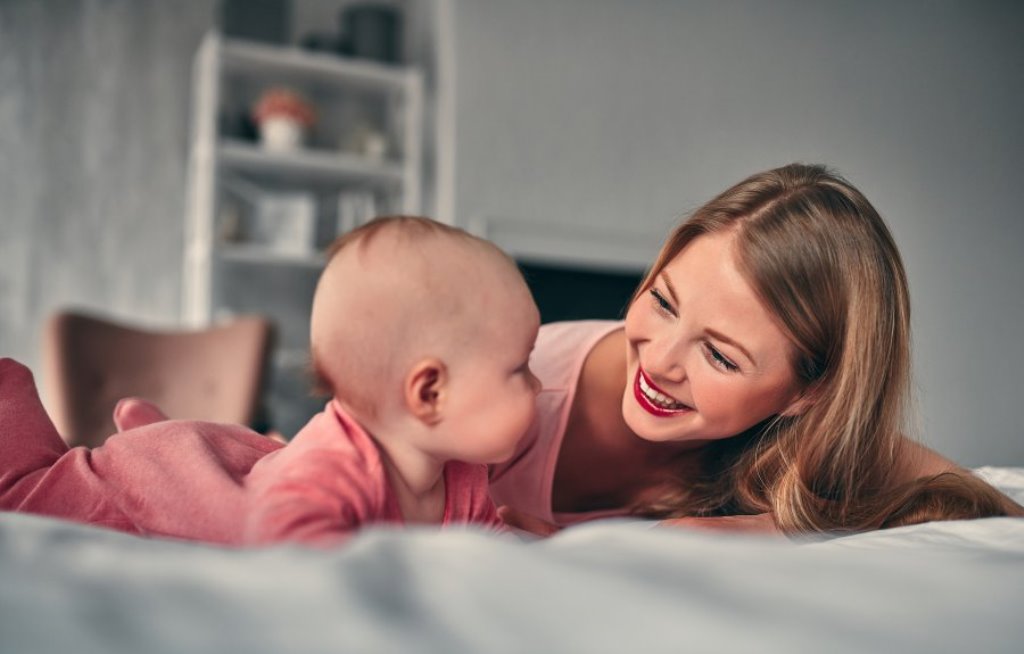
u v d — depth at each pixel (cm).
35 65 334
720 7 403
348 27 366
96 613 28
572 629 27
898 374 83
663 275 79
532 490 95
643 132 380
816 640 27
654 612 28
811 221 77
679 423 81
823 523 81
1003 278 468
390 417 59
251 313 351
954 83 464
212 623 27
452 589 30
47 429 70
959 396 450
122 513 61
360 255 60
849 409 80
